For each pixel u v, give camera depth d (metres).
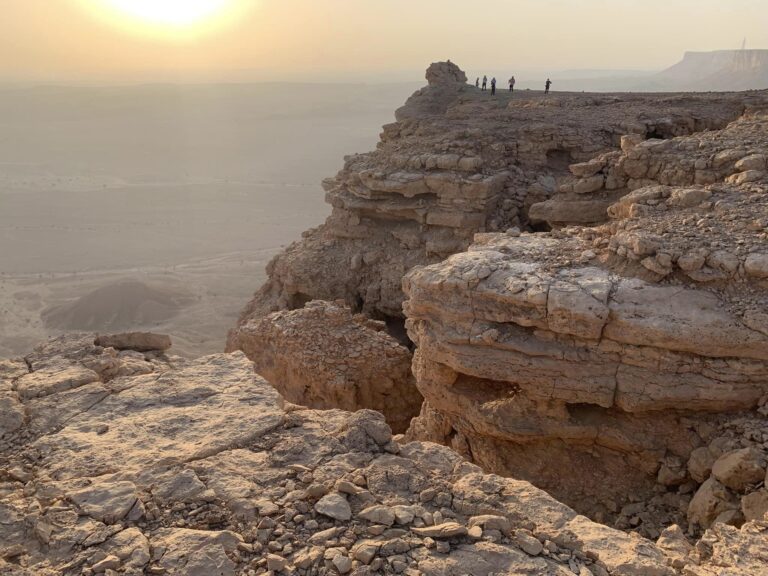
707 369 8.36
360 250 21.94
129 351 9.31
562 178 20.78
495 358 9.41
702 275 8.76
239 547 5.26
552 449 9.80
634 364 8.66
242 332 16.97
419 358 11.10
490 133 22.52
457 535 5.43
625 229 10.49
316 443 6.76
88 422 7.05
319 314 16.42
